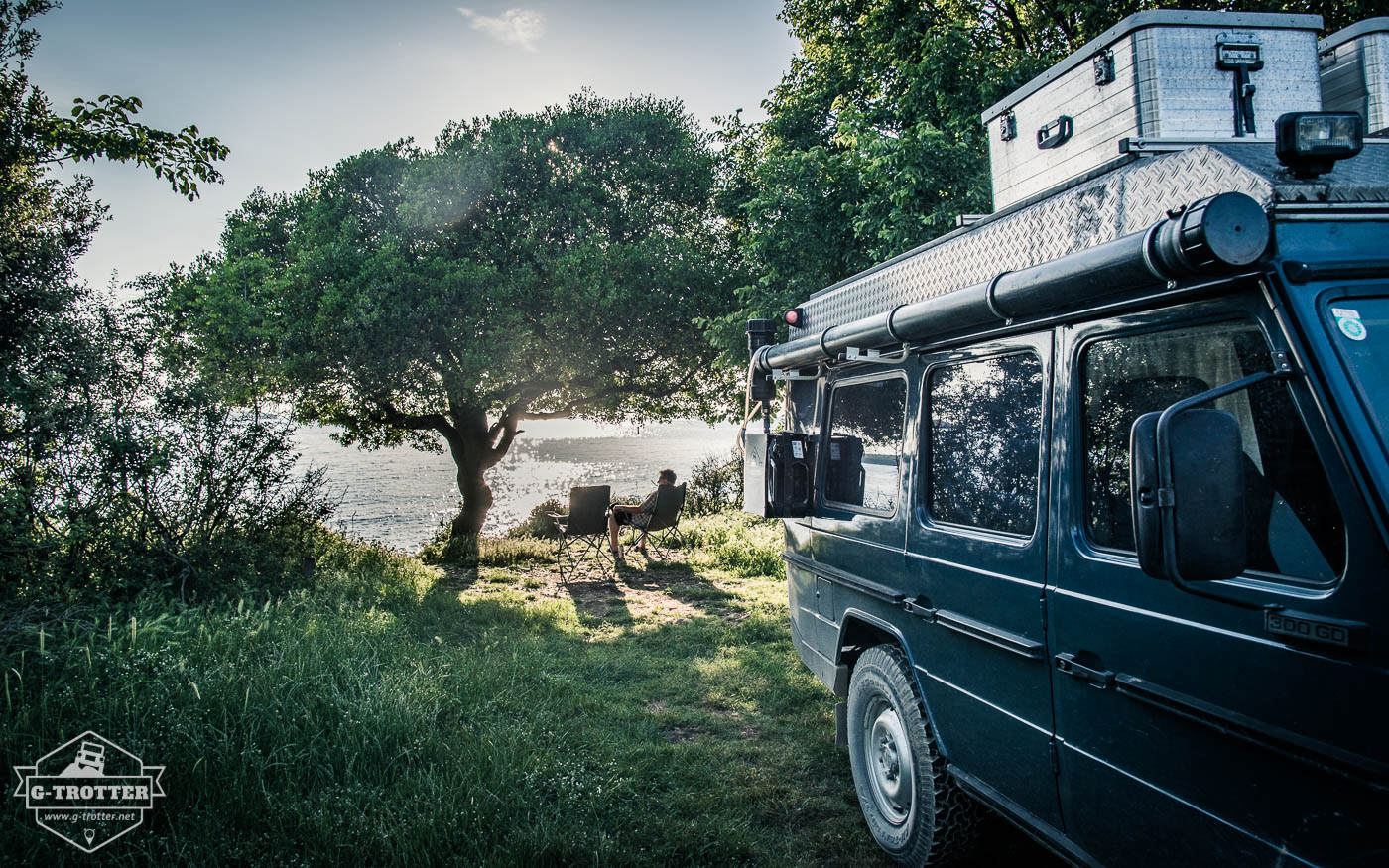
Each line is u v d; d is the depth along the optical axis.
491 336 12.16
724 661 6.39
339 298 11.73
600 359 13.86
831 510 3.99
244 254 13.95
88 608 5.25
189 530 7.45
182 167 7.43
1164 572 1.56
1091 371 2.33
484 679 5.40
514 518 20.41
